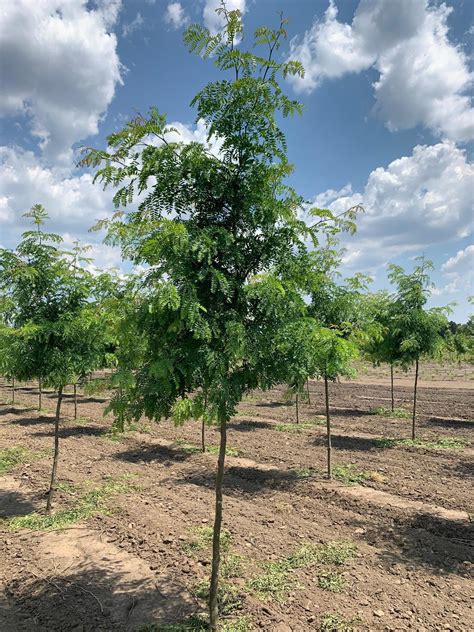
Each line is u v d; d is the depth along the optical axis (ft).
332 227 13.34
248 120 12.63
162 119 12.70
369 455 33.35
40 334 20.92
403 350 36.58
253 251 13.41
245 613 14.17
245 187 12.84
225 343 12.03
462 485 26.32
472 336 62.54
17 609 14.80
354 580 16.08
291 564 17.22
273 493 25.59
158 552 18.37
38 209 21.62
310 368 12.94
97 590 15.71
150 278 11.63
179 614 14.24
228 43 12.80
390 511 22.25
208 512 22.53
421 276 35.53
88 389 14.39
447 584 15.89
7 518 22.34
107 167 12.70
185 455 33.58
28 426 46.34
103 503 23.88
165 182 12.62
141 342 13.04
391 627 13.42
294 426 44.37
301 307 13.15
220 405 11.84
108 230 12.49
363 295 27.94
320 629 13.39
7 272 20.51
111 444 37.78
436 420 46.88
